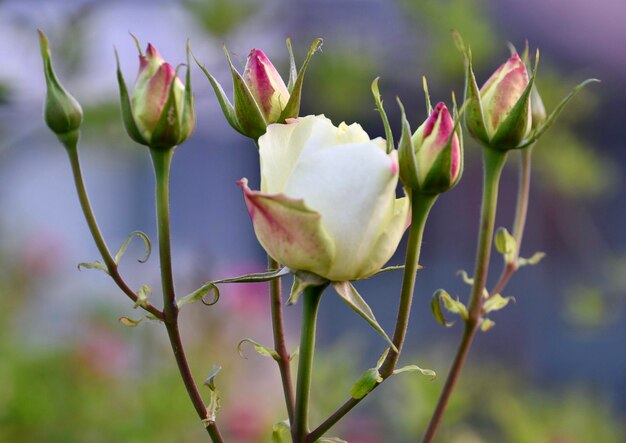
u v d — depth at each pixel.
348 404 0.72
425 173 0.71
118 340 1.29
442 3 1.62
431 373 0.72
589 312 1.45
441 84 1.69
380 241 0.70
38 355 1.27
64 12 1.39
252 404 1.22
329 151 0.70
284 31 1.64
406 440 1.24
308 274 0.70
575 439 1.22
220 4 1.47
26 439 1.23
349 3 1.68
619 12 1.80
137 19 1.78
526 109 0.75
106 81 1.45
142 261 0.74
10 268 1.60
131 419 1.20
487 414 1.33
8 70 1.25
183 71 1.51
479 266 0.77
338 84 1.63
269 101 0.75
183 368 0.74
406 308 0.72
